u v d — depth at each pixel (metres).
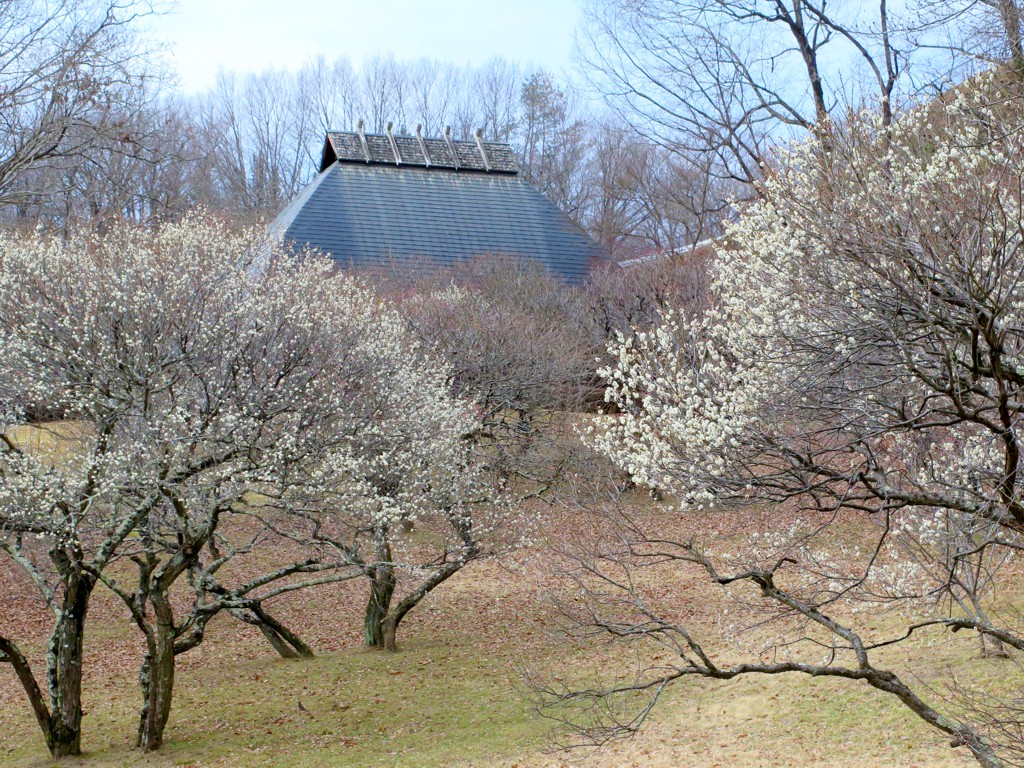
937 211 6.83
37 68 14.61
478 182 45.00
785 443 8.02
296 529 16.67
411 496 16.55
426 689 15.96
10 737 14.34
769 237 8.13
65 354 13.48
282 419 14.72
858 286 7.12
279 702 15.65
